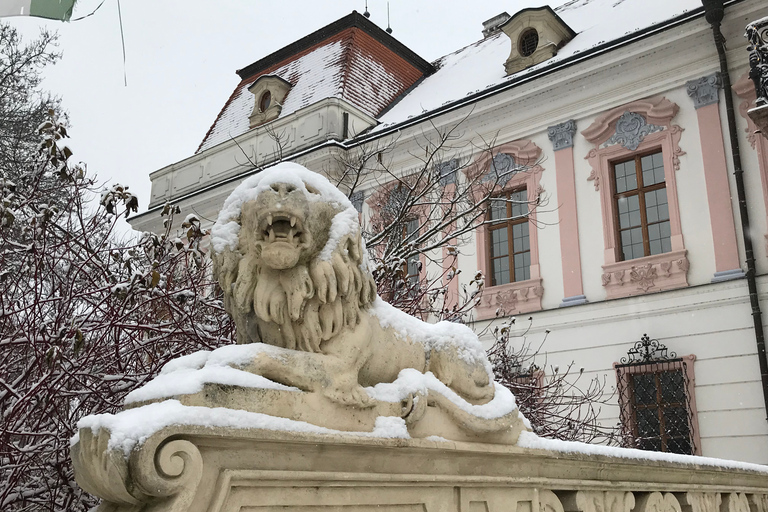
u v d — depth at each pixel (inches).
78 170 157.9
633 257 467.8
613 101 486.9
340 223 89.4
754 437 383.2
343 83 661.9
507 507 104.9
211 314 180.7
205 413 69.7
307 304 86.8
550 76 503.2
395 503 88.3
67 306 138.4
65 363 135.4
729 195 429.1
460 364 103.6
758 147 423.5
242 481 71.3
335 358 86.0
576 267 479.2
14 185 142.6
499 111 527.5
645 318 439.5
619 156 480.1
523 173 514.6
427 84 718.5
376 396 89.3
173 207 172.9
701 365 412.2
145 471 63.4
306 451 77.3
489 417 101.5
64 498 131.5
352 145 553.3
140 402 73.8
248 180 90.7
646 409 430.9
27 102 488.4
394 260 218.5
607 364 446.3
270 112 695.1
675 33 454.9
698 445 400.5
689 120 454.0
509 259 515.2
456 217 245.3
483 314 507.5
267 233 85.3
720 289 417.7
